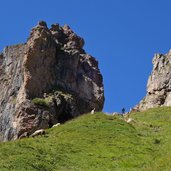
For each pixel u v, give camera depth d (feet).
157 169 158.81
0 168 154.71
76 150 186.39
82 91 409.28
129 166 170.50
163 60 398.21
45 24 413.18
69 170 163.12
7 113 381.60
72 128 221.66
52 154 177.88
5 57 435.94
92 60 440.45
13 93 396.57
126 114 296.51
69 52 419.54
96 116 244.22
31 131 355.97
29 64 389.60
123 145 194.39
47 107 368.07
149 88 388.78
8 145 185.26
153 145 196.65
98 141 199.72
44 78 391.24
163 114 286.87
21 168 157.69
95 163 172.76
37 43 395.14
